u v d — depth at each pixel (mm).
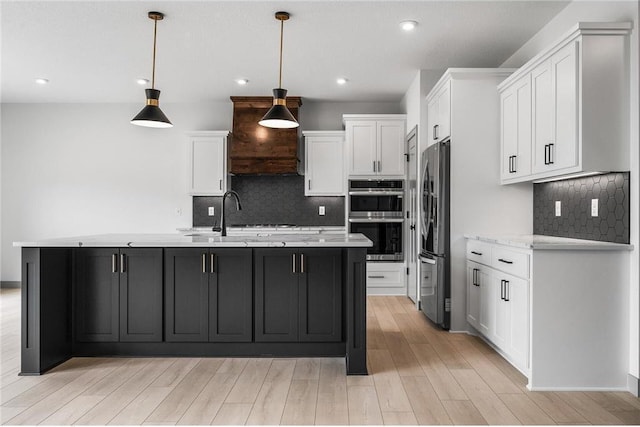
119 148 6426
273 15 3582
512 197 4035
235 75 5160
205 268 3176
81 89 5734
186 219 6441
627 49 2656
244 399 2541
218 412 2369
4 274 6410
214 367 3076
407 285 5730
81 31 3910
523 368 2822
